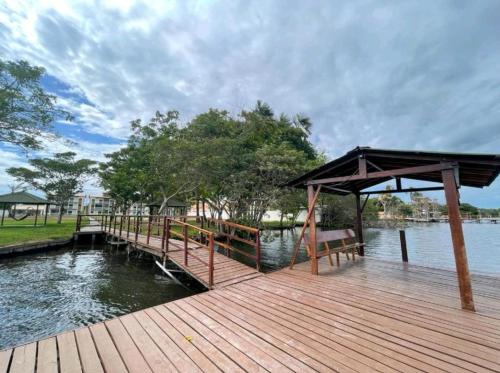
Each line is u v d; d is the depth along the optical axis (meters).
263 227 13.32
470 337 2.45
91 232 12.95
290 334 2.57
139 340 2.46
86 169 20.78
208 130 14.56
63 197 20.28
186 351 2.26
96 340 2.46
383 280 4.59
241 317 3.01
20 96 9.81
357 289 4.06
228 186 13.10
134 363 2.07
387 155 4.16
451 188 3.47
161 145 12.99
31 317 4.53
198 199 18.50
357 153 4.55
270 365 2.04
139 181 17.25
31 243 9.74
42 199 18.61
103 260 9.22
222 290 4.13
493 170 3.61
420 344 2.32
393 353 2.18
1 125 9.88
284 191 12.85
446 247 15.12
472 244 17.31
